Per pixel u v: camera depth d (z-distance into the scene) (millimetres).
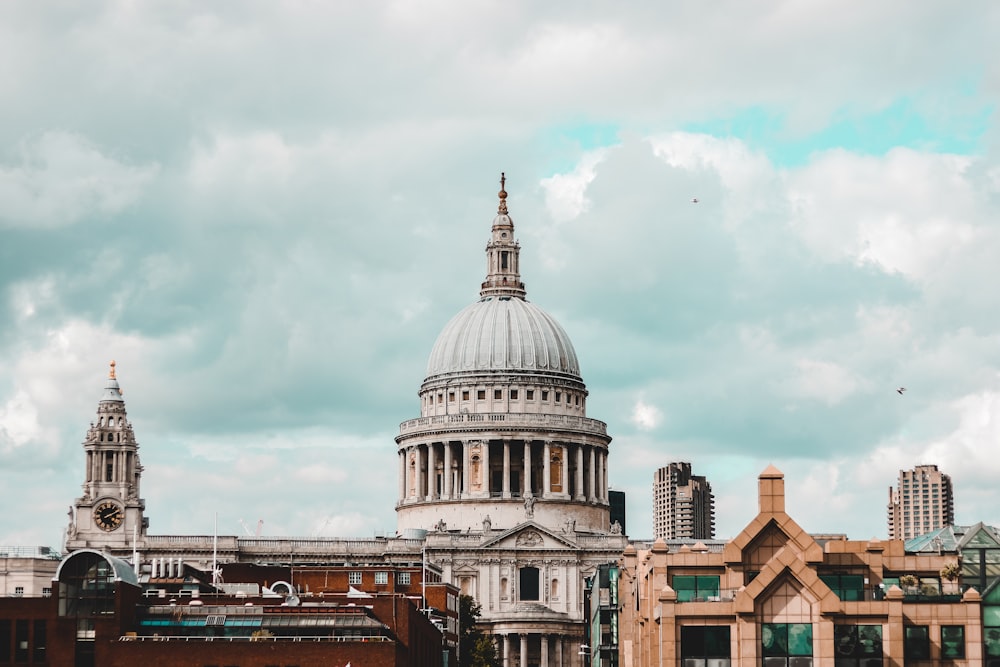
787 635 148750
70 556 182750
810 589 148875
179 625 184125
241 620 185250
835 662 148625
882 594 157875
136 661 178375
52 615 180625
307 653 178000
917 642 150125
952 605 150375
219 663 178125
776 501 156375
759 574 150125
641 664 179750
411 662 196625
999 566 158125
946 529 179875
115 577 182500
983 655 149625
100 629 179500
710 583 160750
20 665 180375
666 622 151250
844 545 160000
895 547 161250
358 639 180125
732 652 150625
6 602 181250
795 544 155750
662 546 161500
